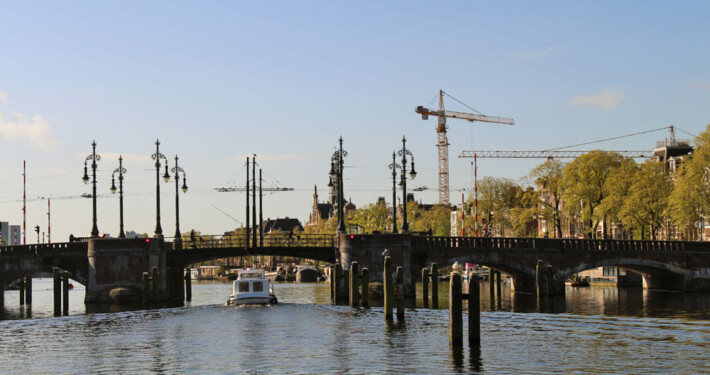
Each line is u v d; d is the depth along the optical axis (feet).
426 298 263.90
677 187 344.28
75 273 310.86
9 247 307.99
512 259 319.06
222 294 401.29
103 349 162.40
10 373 139.03
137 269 309.01
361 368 136.67
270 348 158.81
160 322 206.18
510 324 196.34
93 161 312.29
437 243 314.96
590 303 274.57
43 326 204.13
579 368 135.74
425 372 132.87
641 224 370.94
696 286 338.75
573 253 324.39
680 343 162.20
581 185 400.88
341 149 321.93
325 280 644.27
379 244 309.63
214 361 146.00
